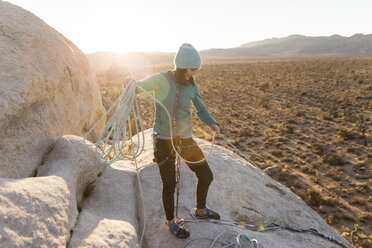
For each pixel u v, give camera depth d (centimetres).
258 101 4769
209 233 290
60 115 409
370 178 1955
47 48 396
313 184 1923
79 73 500
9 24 349
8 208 177
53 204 215
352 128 3006
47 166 297
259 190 411
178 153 244
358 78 6425
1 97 277
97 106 605
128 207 335
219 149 499
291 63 13888
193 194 362
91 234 238
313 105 4234
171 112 238
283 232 347
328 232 378
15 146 287
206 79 8694
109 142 777
